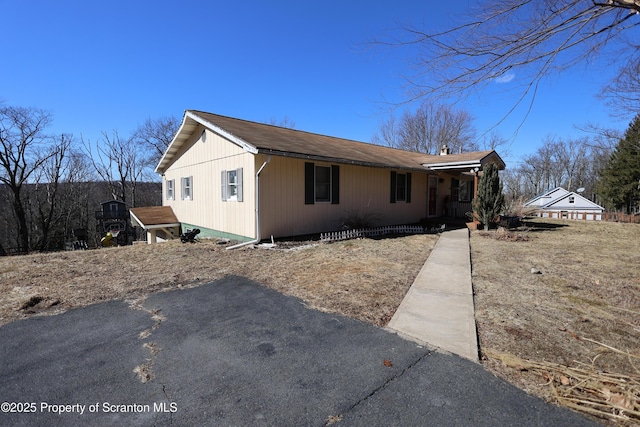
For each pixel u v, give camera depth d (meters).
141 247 8.77
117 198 34.06
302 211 9.76
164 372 2.52
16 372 2.52
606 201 31.88
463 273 5.59
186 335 3.19
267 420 1.97
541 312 3.73
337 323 3.47
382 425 1.92
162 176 15.84
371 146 15.98
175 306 4.02
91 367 2.60
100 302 4.18
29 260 6.92
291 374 2.48
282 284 4.96
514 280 5.15
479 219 12.42
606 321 3.45
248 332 3.25
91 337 3.14
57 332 3.26
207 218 11.40
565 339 3.03
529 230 12.27
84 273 5.71
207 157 11.23
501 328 3.29
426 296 4.34
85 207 32.59
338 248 7.94
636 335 3.11
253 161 8.66
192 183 12.48
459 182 18.39
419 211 15.02
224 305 4.05
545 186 42.44
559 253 7.55
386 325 3.41
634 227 13.24
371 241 9.16
